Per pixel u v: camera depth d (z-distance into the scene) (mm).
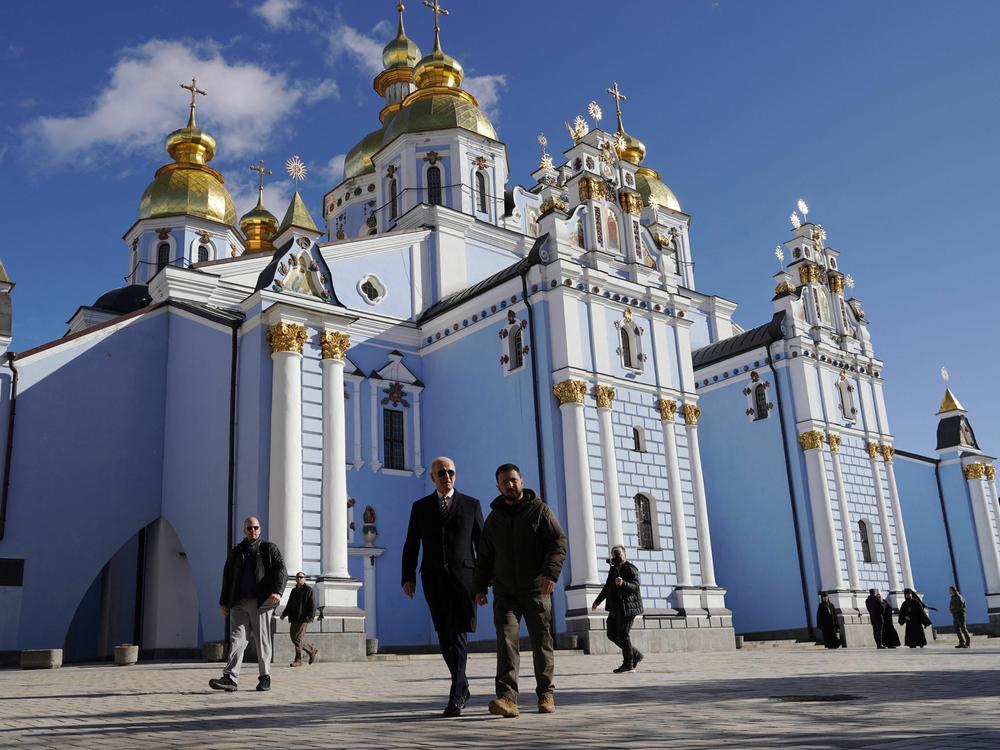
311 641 22891
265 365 25266
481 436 29328
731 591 35594
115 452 27438
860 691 9219
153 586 27359
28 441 25953
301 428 24859
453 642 8148
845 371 37344
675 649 27109
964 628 27016
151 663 22375
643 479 28547
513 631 7984
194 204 45812
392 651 28219
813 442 34594
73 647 30078
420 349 32219
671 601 27969
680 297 31953
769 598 34500
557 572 8055
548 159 32094
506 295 29469
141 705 9867
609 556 26531
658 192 49406
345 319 26328
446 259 34250
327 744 6133
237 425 25484
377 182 39500
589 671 16000
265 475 24406
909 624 26984
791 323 36062
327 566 24250
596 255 30156
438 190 37500
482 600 8375
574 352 27609
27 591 25125
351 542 28297
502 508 8289
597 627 24984
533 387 27922
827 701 8227
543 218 29250
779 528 34750
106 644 29531
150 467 27953
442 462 8617
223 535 24828
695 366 38406
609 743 5758
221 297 31578
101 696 11336
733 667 15516
